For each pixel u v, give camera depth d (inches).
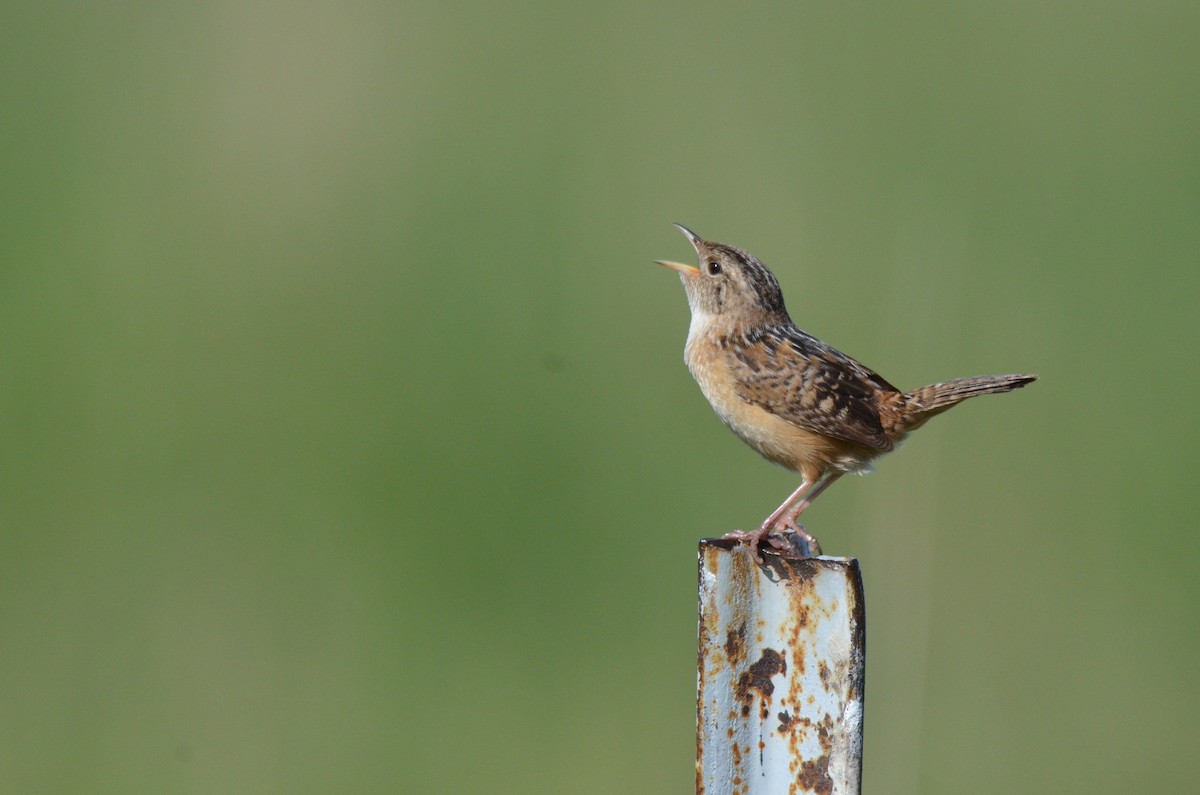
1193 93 583.5
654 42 599.5
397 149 545.3
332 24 585.6
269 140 544.4
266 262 520.7
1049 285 521.7
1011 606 461.4
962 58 597.6
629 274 522.3
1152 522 474.9
